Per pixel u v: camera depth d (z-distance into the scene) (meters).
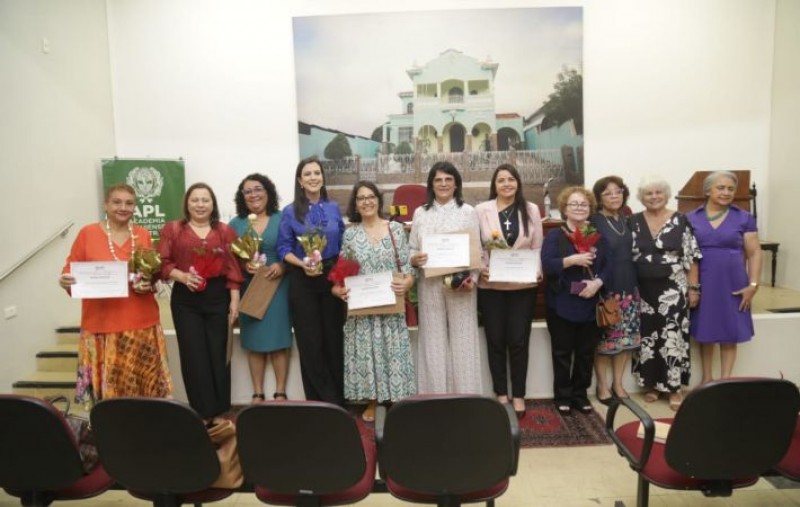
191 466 1.78
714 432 1.73
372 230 3.15
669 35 5.62
